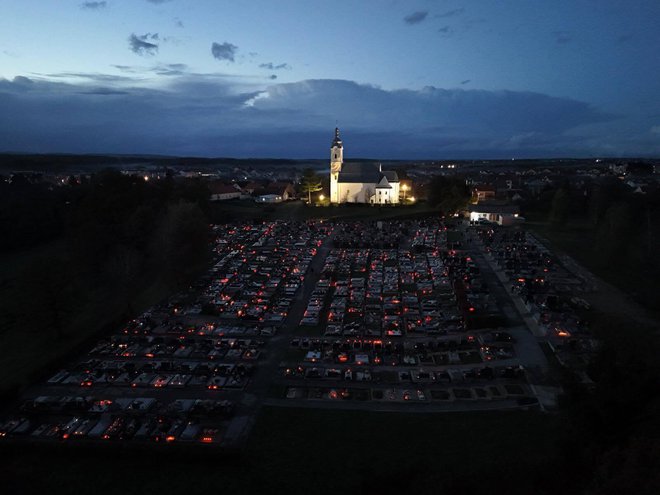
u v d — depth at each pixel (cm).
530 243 14400
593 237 15025
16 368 7369
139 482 4756
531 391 6225
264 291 10681
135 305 9988
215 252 14125
